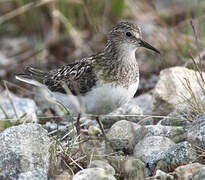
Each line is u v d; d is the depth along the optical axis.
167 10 21.61
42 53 20.25
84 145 11.87
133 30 12.01
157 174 9.34
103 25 20.34
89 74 11.71
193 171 9.28
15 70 19.22
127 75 11.64
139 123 12.81
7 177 9.78
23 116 13.30
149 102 15.02
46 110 15.34
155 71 17.42
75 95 12.02
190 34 18.16
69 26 20.19
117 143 11.62
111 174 9.89
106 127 13.60
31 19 21.14
